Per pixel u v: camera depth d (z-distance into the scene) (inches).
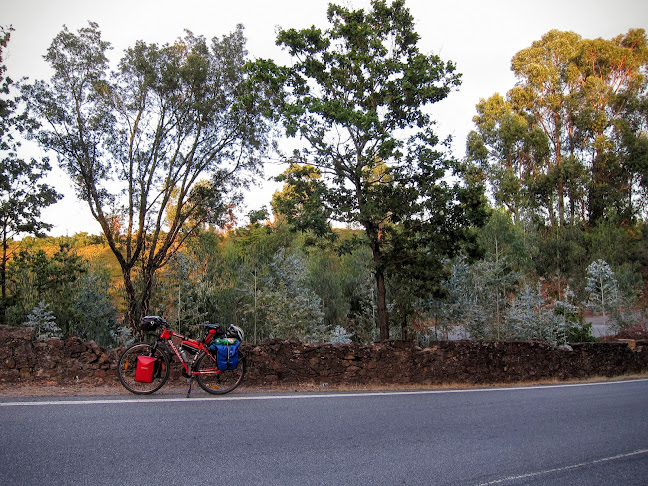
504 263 1003.3
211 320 1019.3
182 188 943.7
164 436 218.4
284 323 927.7
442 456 214.4
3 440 199.0
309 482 175.3
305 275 1014.4
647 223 2405.3
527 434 263.6
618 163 2506.2
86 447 197.2
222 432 230.5
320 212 634.2
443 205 651.5
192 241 1050.1
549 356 570.3
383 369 454.0
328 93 677.9
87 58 865.5
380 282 693.9
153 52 885.8
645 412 344.5
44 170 897.5
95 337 946.7
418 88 645.3
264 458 197.8
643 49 2635.3
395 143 625.6
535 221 2003.0
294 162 661.9
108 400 283.9
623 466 216.1
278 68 653.9
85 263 1034.7
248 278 1023.6
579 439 258.4
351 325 1090.1
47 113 840.3
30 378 328.2
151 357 317.7
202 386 329.4
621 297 1210.6
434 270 679.7
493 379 517.0
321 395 353.4
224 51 939.3
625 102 2588.6
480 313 863.7
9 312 904.3
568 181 2337.6
